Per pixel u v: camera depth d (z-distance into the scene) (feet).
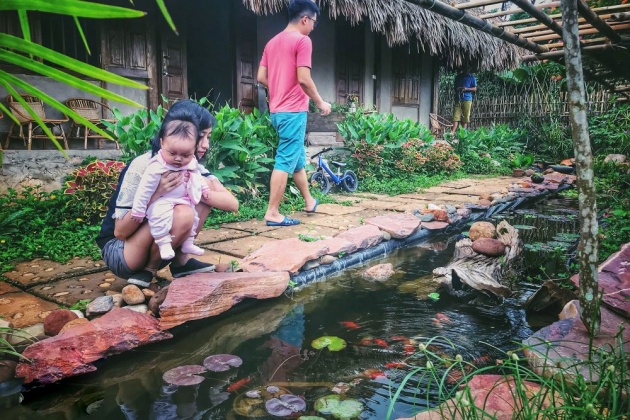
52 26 20.62
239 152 16.97
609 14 13.48
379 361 6.55
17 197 15.60
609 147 36.24
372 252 12.49
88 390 5.76
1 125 18.95
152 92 23.36
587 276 5.86
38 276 9.12
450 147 30.89
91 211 13.07
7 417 5.19
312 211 16.72
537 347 6.02
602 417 3.80
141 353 6.77
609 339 5.95
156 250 7.71
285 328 7.75
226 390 5.73
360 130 25.90
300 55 13.61
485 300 9.26
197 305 7.56
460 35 32.19
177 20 24.49
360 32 35.12
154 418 5.12
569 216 18.54
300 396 5.59
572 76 5.55
